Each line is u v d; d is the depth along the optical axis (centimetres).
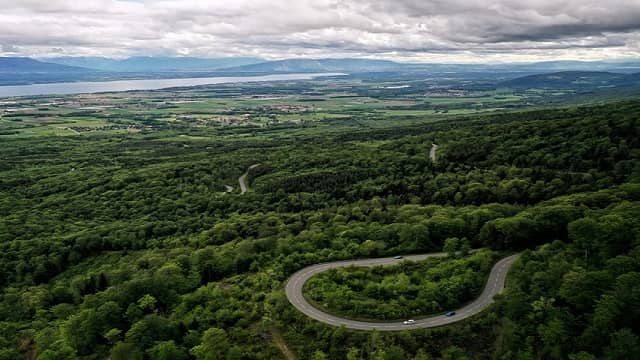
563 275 12450
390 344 11644
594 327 10538
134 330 13100
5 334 15350
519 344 11181
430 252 16600
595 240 13762
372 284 13750
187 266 17400
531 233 15862
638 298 10644
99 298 15475
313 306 13325
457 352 11262
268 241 18262
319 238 17825
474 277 13775
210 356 11756
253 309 13550
